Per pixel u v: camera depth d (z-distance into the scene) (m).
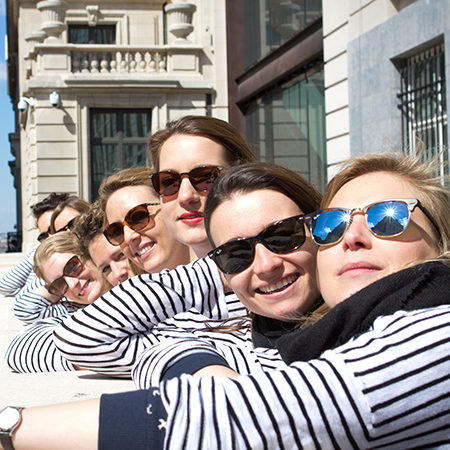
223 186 1.73
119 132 16.45
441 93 7.01
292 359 1.35
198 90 16.31
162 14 17.44
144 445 1.12
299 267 1.68
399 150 1.71
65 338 2.03
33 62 16.83
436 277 1.23
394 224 1.33
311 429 1.06
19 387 2.04
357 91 8.41
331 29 9.21
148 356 1.65
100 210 2.97
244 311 2.06
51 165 16.03
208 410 1.09
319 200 1.80
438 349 1.08
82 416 1.17
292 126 12.36
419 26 7.07
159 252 2.67
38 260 3.71
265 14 13.44
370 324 1.24
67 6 16.72
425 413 1.06
